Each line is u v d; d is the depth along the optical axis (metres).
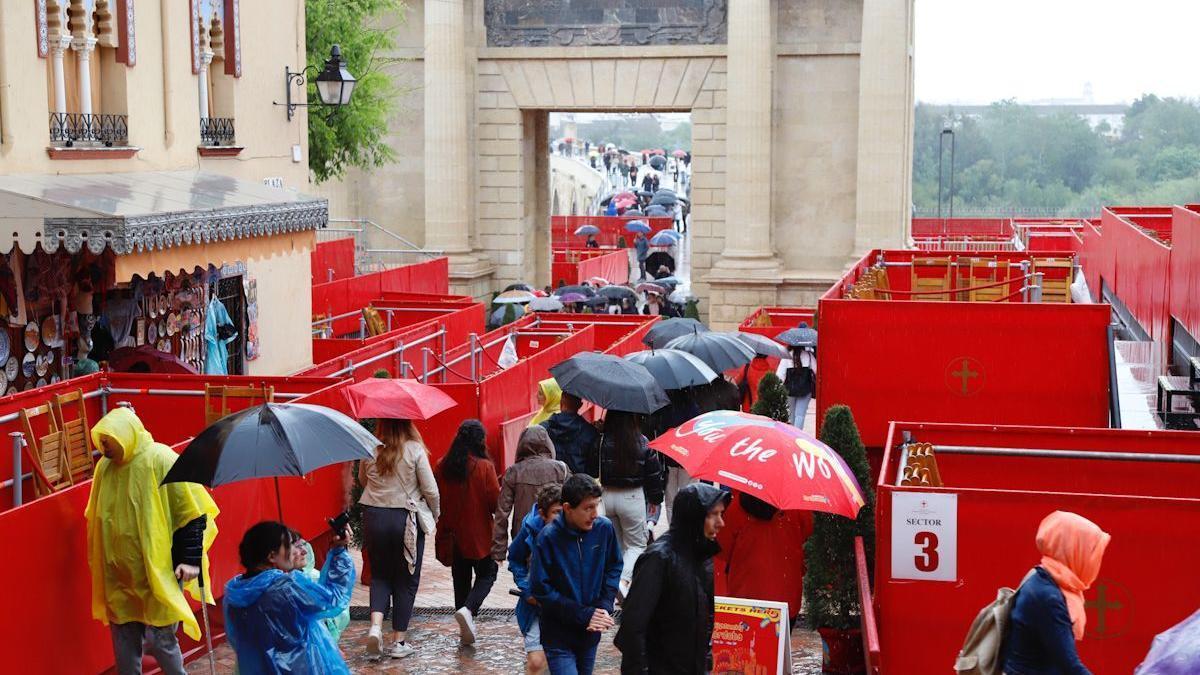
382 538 13.17
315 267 39.50
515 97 52.44
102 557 10.77
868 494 13.15
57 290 19.23
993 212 102.94
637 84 51.72
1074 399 18.23
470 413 20.31
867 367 18.64
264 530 9.66
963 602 10.66
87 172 19.55
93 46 19.94
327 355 29.48
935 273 28.38
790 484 11.17
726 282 49.84
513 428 21.92
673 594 9.05
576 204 117.12
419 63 52.75
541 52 51.97
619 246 80.12
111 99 20.62
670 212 91.88
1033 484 12.69
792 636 14.02
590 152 160.62
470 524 13.68
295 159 27.95
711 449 11.50
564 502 10.20
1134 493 12.58
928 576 10.68
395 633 13.30
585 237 80.25
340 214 53.41
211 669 11.58
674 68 51.31
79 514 11.29
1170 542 10.30
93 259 19.84
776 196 50.62
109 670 11.84
